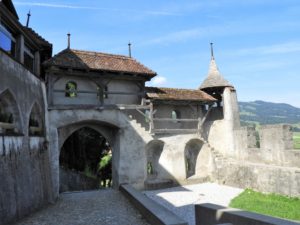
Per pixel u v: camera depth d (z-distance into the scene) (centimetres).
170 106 2305
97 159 2970
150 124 2039
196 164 2333
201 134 2292
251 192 1825
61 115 1766
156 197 1772
